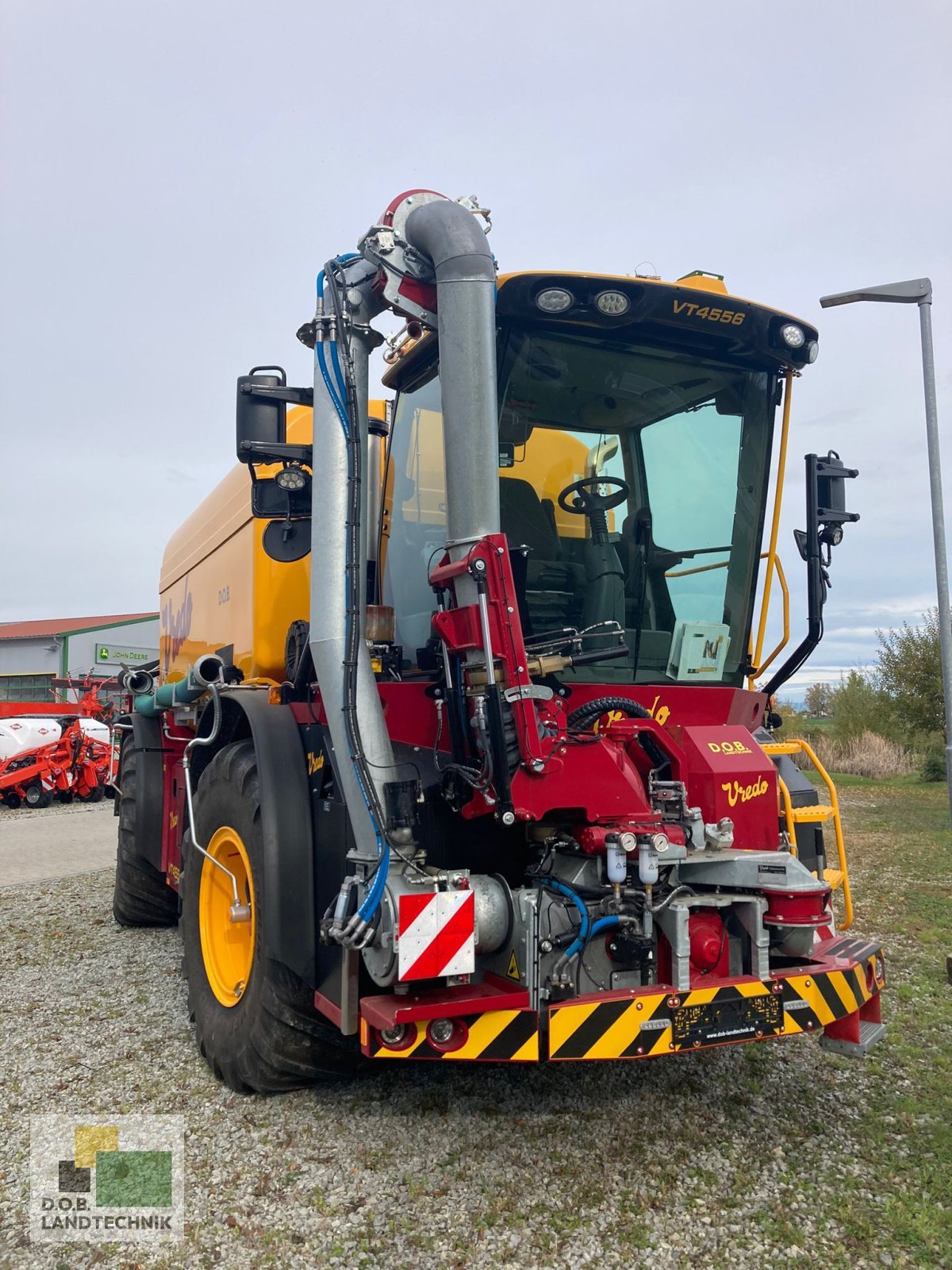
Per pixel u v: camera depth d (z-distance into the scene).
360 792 2.94
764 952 3.12
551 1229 2.71
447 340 3.06
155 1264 2.58
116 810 6.92
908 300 9.76
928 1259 2.56
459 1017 2.84
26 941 6.20
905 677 18.38
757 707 4.07
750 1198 2.86
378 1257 2.59
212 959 4.02
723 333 3.61
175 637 6.54
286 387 3.49
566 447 3.62
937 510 9.74
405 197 3.27
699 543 3.86
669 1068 3.86
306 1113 3.46
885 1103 3.52
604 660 3.63
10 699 39.53
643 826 3.12
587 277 3.31
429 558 3.67
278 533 3.52
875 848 9.40
